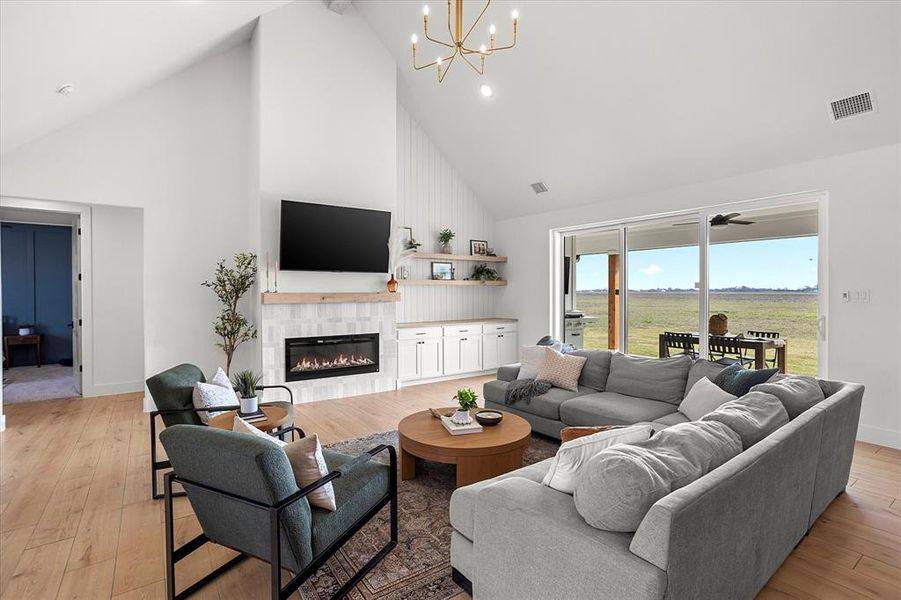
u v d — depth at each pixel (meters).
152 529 2.46
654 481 1.37
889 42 3.15
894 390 3.66
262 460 1.56
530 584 1.52
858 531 2.46
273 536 1.55
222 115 5.32
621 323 5.88
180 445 1.72
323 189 5.30
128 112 4.83
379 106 5.71
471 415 3.33
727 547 1.50
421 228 6.80
